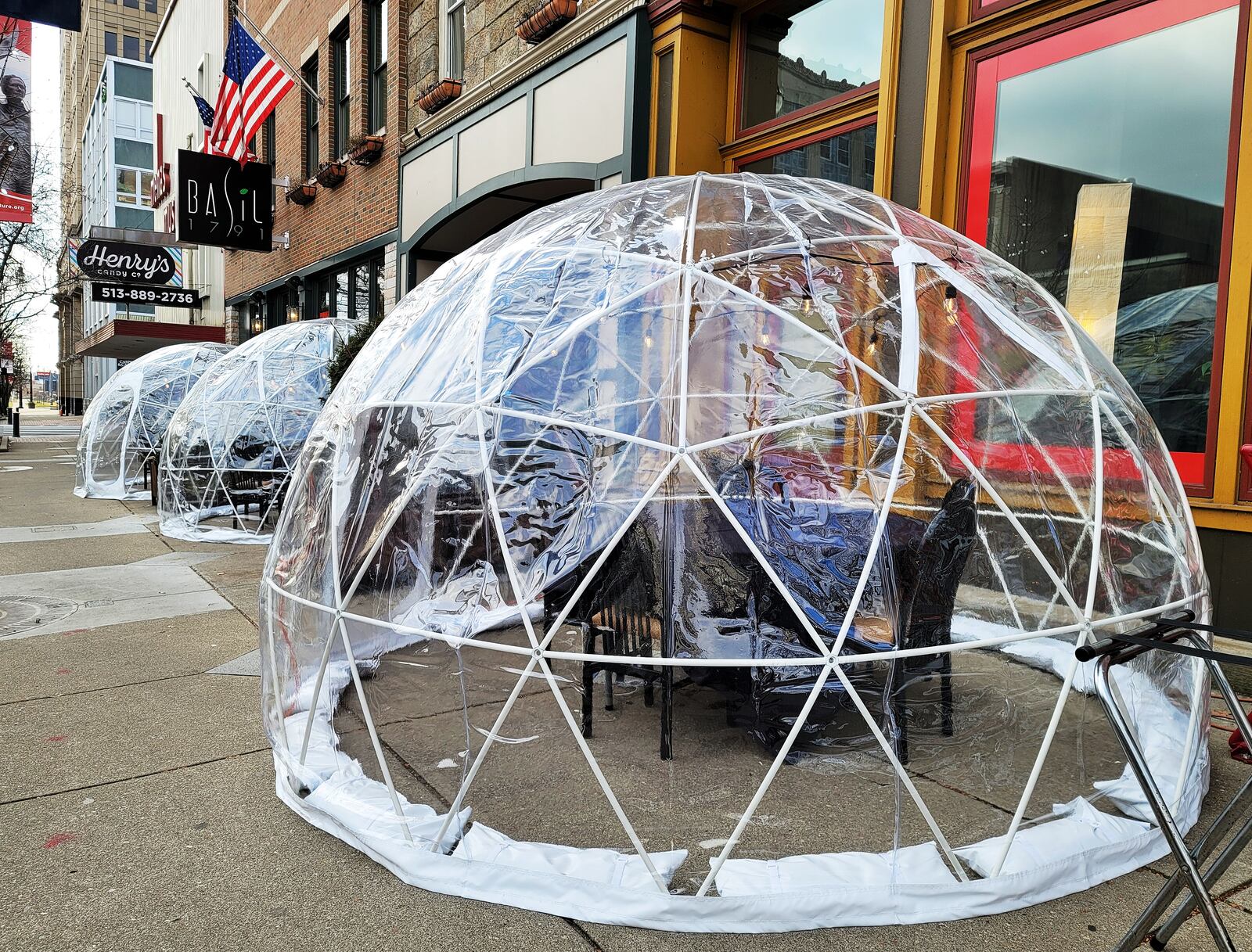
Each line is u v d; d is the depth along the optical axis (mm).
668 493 3924
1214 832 2121
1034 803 2902
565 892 2518
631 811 2973
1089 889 2629
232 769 3535
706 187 4152
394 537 3939
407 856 2689
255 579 7488
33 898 2570
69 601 6586
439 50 11594
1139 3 4848
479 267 3930
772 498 3889
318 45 15539
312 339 11359
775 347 4250
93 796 3268
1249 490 4332
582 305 3854
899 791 2625
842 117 6801
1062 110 5254
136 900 2568
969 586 3699
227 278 22547
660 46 7828
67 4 11984
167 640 5488
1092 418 3207
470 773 2838
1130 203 4953
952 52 5832
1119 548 3086
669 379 4105
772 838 2768
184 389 14727
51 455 23266
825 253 3746
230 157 15023
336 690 3920
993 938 2381
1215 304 4559
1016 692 3314
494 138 10164
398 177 12672
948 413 3236
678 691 4199
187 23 25141
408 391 3648
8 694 4438
